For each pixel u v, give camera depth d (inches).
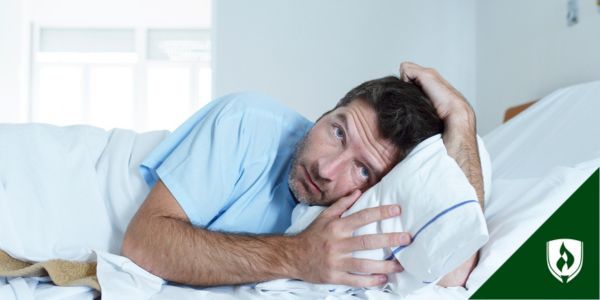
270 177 47.3
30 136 46.0
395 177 38.2
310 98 121.6
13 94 199.0
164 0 211.3
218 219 44.7
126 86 219.6
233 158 44.5
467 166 43.6
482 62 112.5
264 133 46.9
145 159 45.3
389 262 36.6
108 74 219.0
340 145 41.8
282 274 37.8
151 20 213.9
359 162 41.3
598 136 54.1
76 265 38.7
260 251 37.9
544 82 86.6
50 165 45.3
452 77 117.4
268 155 47.1
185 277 38.5
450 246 33.9
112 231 46.2
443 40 117.8
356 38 120.3
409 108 41.9
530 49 91.3
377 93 42.3
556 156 55.3
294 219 44.2
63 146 47.1
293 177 43.6
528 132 64.8
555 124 62.2
